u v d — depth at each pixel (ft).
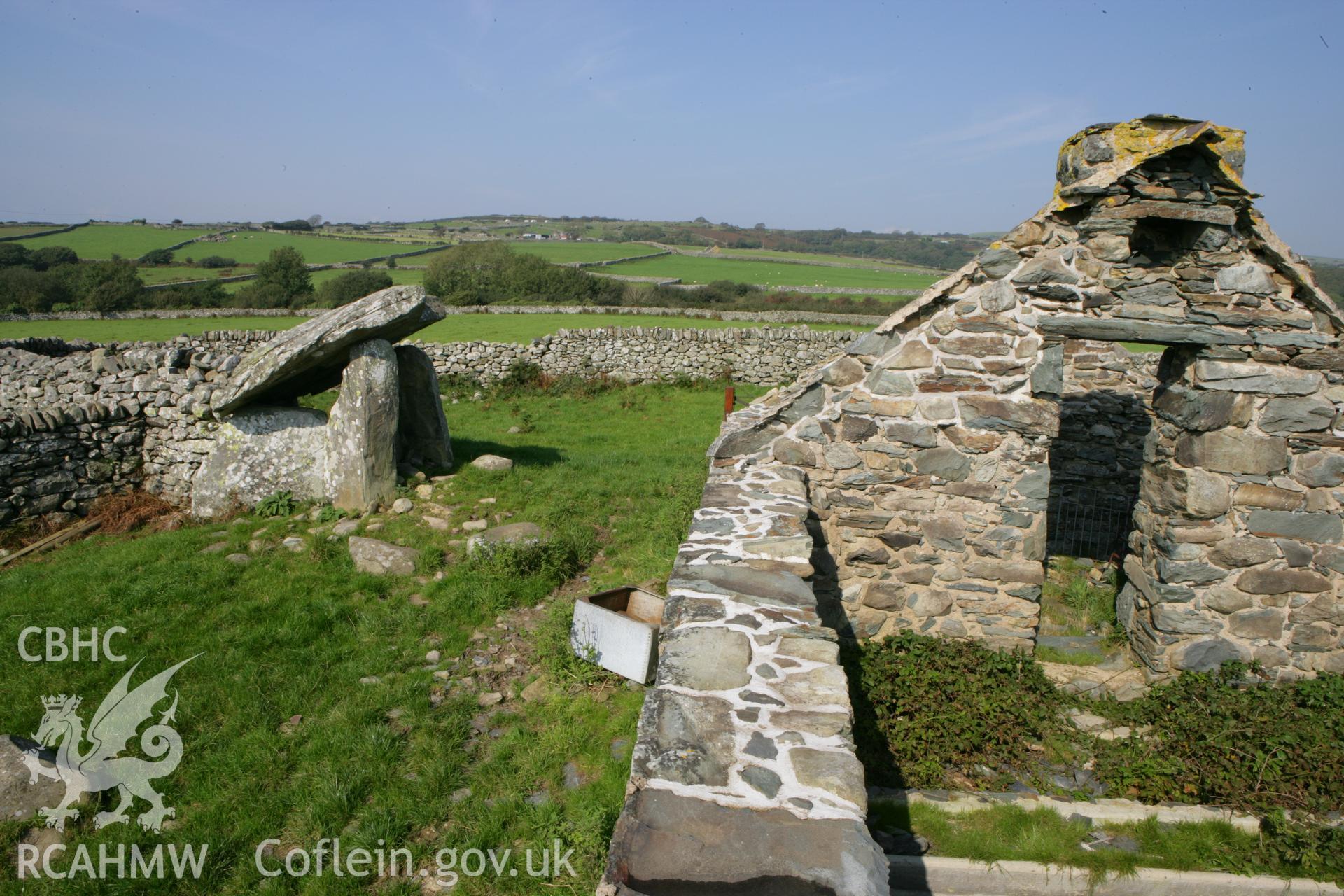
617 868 7.97
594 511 30.94
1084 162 19.57
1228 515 19.85
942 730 17.79
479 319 97.91
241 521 29.35
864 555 22.15
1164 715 18.99
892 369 21.15
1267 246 18.85
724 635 12.78
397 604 23.34
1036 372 20.34
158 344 38.68
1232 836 15.25
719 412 58.18
